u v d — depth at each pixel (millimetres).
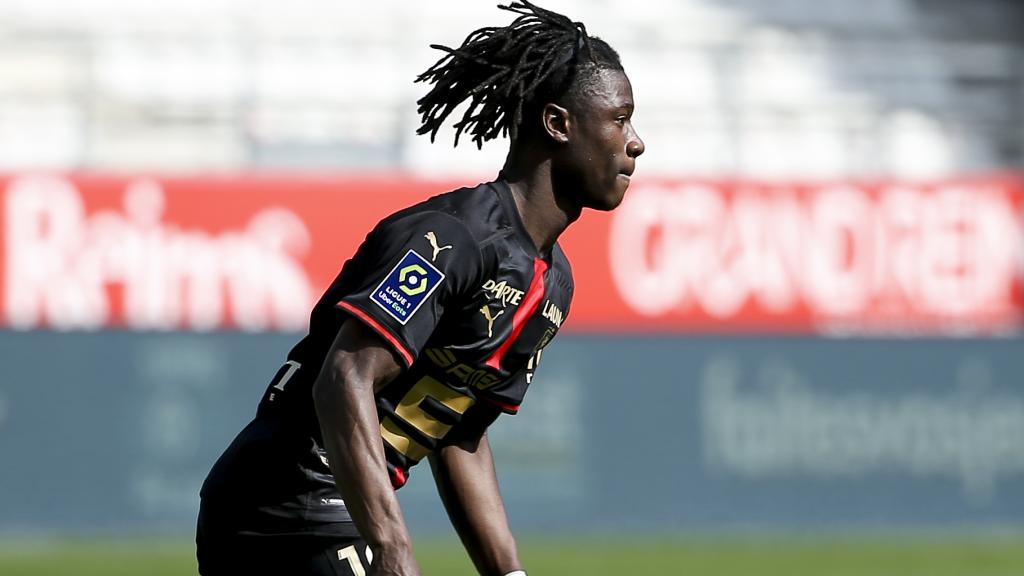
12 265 49719
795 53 67875
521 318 12969
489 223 12672
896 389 53625
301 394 12945
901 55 68688
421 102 13617
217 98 63062
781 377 53031
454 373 13016
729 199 53594
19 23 62906
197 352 49656
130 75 63031
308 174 53469
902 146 67562
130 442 49219
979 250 54719
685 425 52281
